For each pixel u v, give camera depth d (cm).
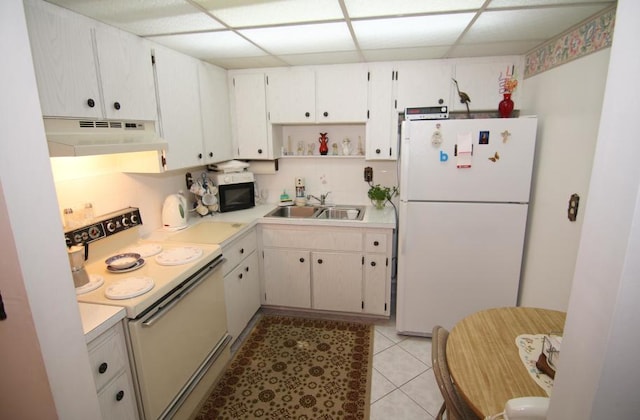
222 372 228
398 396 207
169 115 222
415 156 230
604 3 159
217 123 284
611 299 57
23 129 89
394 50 242
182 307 181
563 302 198
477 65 262
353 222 269
